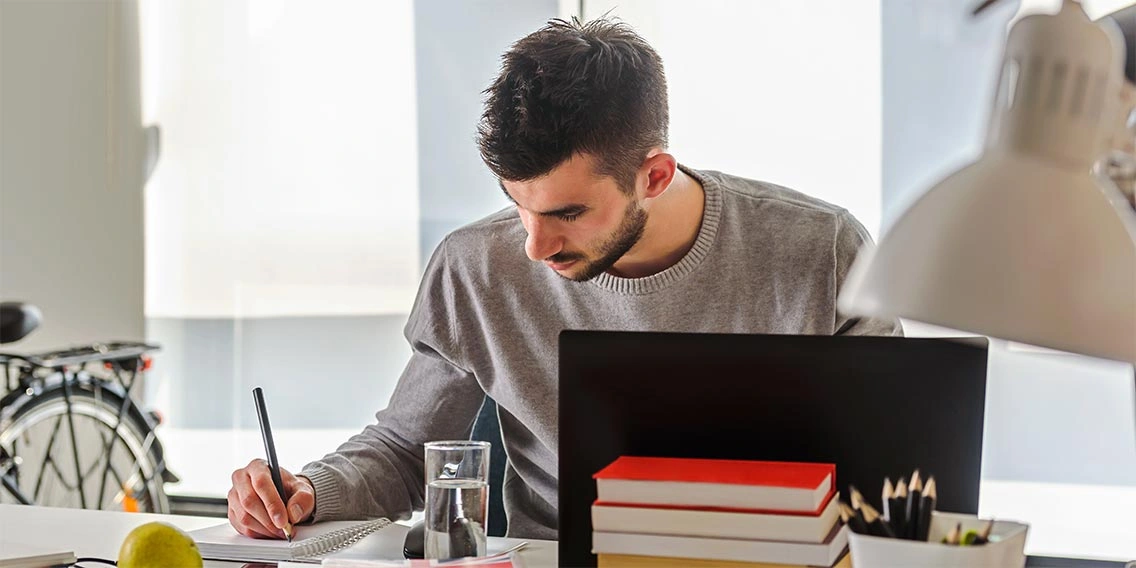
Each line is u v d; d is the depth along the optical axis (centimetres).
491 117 139
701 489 103
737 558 101
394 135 346
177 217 360
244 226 357
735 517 101
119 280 359
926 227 65
